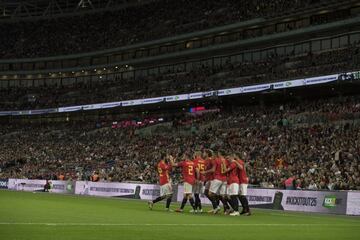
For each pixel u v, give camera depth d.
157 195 52.81
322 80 73.19
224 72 94.69
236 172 30.56
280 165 54.62
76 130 111.00
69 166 86.94
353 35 80.00
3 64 131.50
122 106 103.81
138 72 117.44
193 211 32.03
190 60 106.75
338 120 68.25
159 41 108.38
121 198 56.25
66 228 18.53
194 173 32.09
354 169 46.03
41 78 130.50
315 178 46.16
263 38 90.38
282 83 78.69
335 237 18.33
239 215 30.30
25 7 141.38
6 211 27.73
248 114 84.38
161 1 120.75
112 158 85.88
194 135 84.00
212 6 107.19
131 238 16.03
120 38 118.69
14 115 120.62
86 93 116.25
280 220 27.11
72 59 125.81
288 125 73.31
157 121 104.44
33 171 87.19
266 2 93.06
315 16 85.81
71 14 133.75
